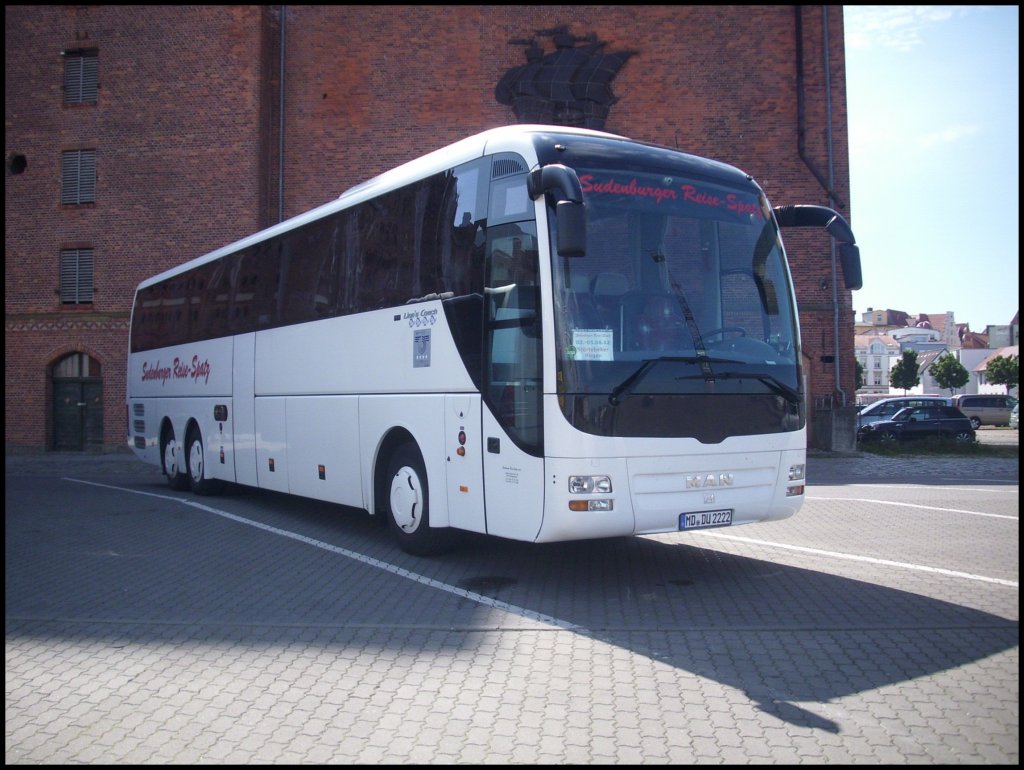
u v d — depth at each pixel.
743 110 24.41
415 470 8.77
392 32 25.44
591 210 7.11
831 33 24.23
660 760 4.11
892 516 11.55
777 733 4.41
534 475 6.93
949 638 5.94
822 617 6.50
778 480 7.54
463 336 7.89
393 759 4.17
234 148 25.45
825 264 23.80
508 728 4.52
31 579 8.26
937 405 30.36
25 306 26.50
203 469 14.23
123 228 26.02
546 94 24.44
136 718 4.76
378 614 6.82
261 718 4.72
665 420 6.98
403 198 9.08
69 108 26.41
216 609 7.07
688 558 8.85
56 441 26.47
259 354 12.17
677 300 7.28
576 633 6.22
